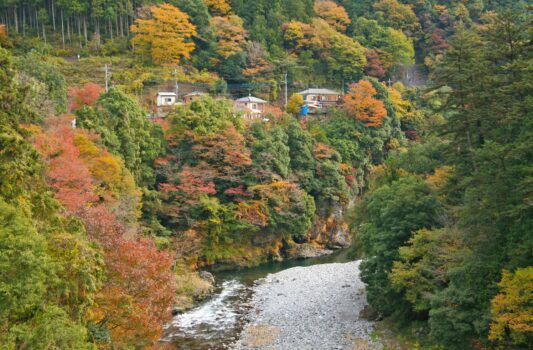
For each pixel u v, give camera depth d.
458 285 23.25
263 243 55.97
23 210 16.20
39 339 13.65
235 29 87.25
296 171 60.25
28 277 13.66
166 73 77.00
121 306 19.77
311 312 35.66
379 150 71.31
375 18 109.44
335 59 94.00
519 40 29.39
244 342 30.86
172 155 53.56
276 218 55.66
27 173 17.48
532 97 23.92
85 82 69.06
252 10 96.75
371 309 34.84
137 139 48.78
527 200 20.09
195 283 41.44
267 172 55.81
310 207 58.09
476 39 31.62
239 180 54.62
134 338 20.86
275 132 60.12
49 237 16.69
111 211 33.56
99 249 19.52
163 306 22.05
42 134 30.55
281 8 98.81
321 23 96.94
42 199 17.83
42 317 14.26
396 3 111.31
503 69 28.95
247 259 53.66
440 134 31.61
